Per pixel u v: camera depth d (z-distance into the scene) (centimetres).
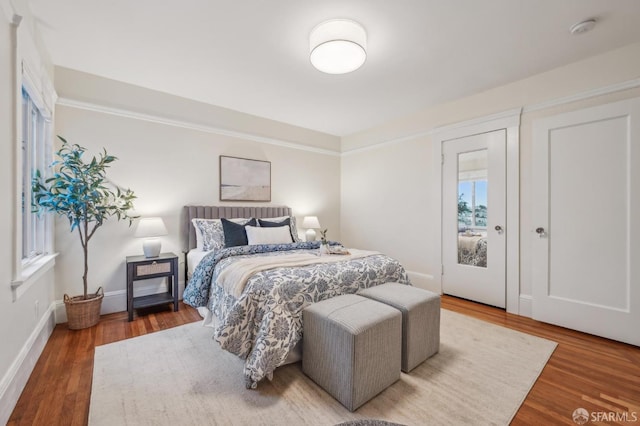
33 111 221
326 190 479
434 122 360
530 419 142
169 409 147
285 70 267
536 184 271
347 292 211
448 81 288
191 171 342
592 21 195
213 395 158
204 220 327
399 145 404
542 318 267
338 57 212
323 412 146
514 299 290
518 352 209
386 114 387
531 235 277
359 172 464
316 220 427
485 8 183
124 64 258
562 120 254
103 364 189
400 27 202
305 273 197
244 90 312
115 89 289
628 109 222
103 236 287
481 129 313
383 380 162
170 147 327
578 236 247
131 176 302
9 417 141
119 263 294
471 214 327
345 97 330
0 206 139
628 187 223
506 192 296
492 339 231
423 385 170
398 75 275
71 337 230
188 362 193
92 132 279
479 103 317
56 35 214
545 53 237
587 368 188
